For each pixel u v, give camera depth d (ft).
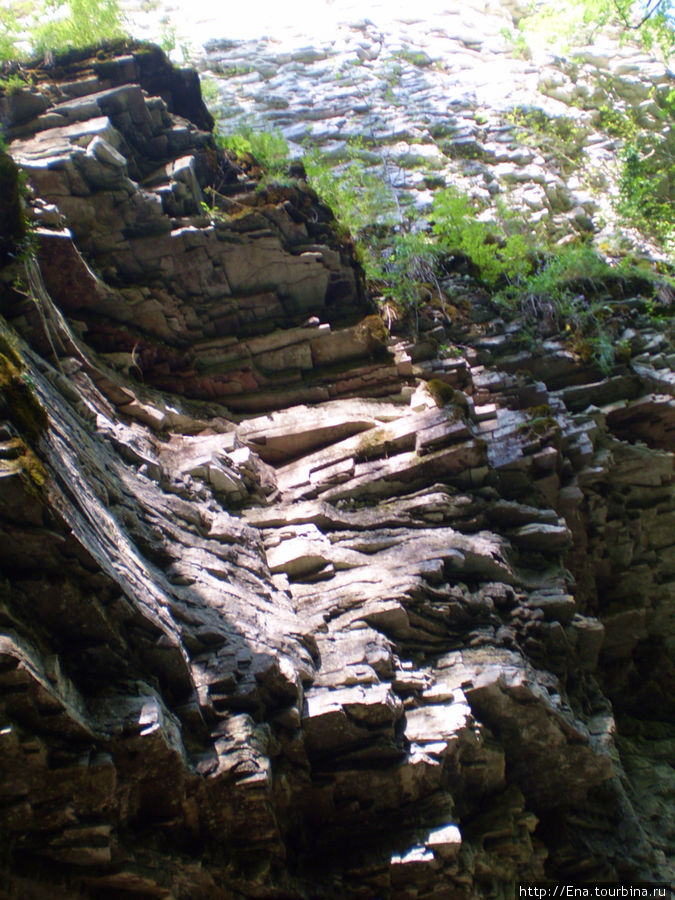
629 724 28.94
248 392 26.94
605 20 50.85
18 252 21.17
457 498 24.72
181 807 15.79
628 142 45.24
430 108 44.04
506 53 50.85
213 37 47.26
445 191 35.88
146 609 16.43
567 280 32.91
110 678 15.65
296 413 26.27
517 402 29.01
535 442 26.40
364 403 27.04
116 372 24.63
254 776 16.07
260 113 41.86
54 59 27.68
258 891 16.55
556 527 25.13
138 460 21.66
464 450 24.97
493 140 42.83
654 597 29.27
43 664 14.42
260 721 17.26
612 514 28.58
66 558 15.01
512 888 20.29
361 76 45.47
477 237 32.68
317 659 19.60
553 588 24.12
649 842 23.66
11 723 13.62
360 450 25.30
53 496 14.80
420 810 18.86
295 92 43.73
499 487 26.17
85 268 23.90
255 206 27.40
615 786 23.95
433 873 18.22
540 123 44.80
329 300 28.32
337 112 42.65
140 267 25.63
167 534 20.07
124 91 26.45
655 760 27.55
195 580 19.21
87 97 26.58
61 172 24.02
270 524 23.32
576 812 22.88
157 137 27.12
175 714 16.26
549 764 21.80
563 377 30.45
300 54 46.73
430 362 28.25
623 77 48.98
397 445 25.46
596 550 28.50
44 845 14.30
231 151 29.17
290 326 27.61
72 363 22.48
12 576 14.71
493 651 21.40
